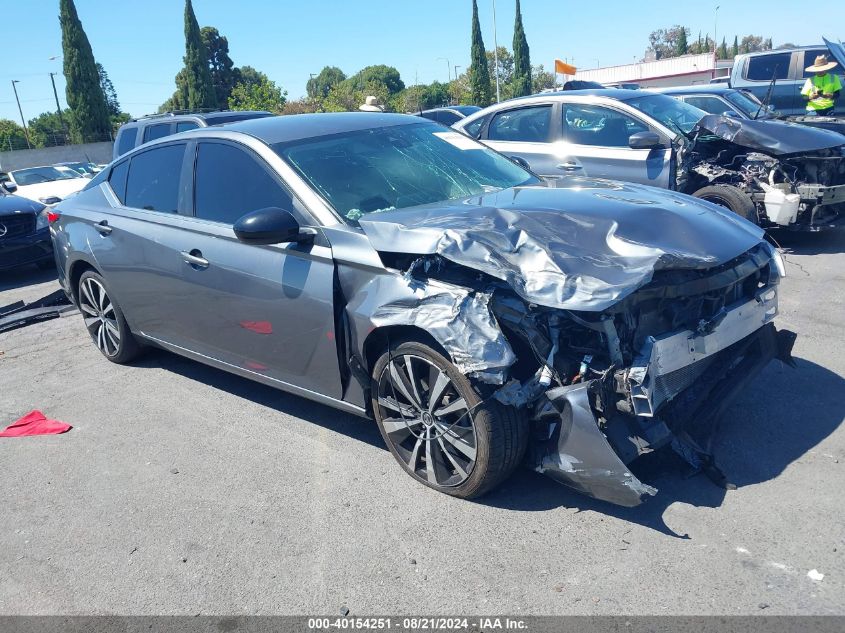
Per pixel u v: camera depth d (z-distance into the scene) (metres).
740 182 7.29
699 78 42.69
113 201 5.30
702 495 3.23
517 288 2.96
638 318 3.02
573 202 3.68
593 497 3.06
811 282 6.35
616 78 46.72
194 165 4.59
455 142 4.83
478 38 50.66
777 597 2.59
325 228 3.69
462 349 3.01
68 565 3.23
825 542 2.85
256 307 4.00
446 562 2.97
